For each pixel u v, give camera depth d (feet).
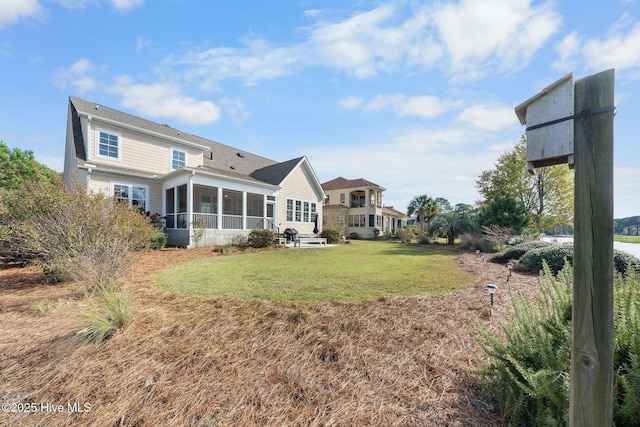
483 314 12.41
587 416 4.20
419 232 73.10
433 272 23.43
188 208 40.60
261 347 9.28
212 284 18.38
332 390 7.13
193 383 7.42
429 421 6.02
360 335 10.15
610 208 4.06
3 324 11.52
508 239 42.45
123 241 18.60
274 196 56.13
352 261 30.53
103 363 8.36
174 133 52.26
